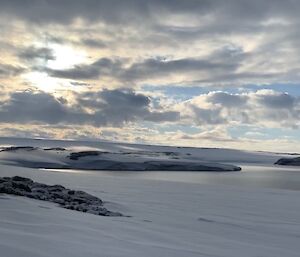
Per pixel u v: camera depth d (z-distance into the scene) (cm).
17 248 566
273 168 16125
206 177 8250
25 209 1159
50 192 1794
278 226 1474
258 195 2812
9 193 1562
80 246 655
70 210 1350
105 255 613
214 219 1552
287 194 2992
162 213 1647
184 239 1011
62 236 752
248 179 7731
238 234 1248
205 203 2122
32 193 1659
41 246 607
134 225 1174
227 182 6625
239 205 2097
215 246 961
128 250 693
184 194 2591
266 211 1895
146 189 2838
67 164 11638
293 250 1041
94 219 1168
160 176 8300
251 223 1511
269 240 1184
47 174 4056
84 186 2845
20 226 834
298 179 8006
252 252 938
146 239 899
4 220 902
